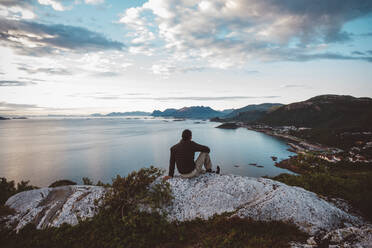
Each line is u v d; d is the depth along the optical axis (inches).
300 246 146.3
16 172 3312.0
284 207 187.8
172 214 199.2
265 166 4220.0
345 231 146.1
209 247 155.2
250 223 178.1
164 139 7637.8
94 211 199.8
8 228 182.9
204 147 233.6
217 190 216.2
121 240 167.0
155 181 233.5
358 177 319.9
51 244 165.0
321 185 293.9
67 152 5049.2
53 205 209.2
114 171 3484.3
